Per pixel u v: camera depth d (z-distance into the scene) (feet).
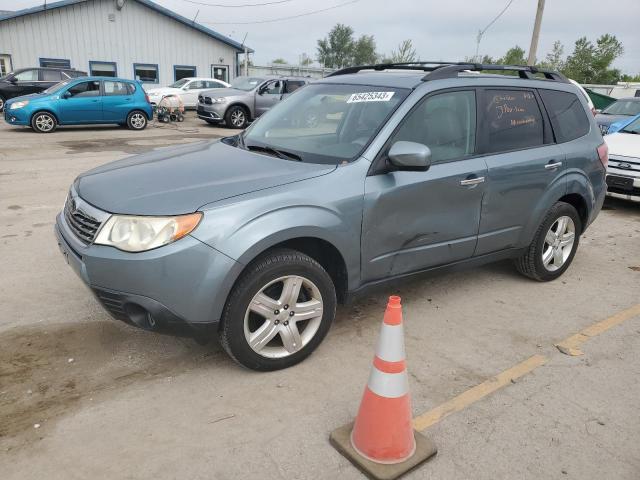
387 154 11.50
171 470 8.15
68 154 36.83
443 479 8.15
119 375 10.59
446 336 12.67
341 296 11.71
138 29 86.17
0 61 78.02
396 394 8.18
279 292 10.63
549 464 8.54
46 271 15.61
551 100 15.43
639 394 10.53
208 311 9.60
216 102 57.47
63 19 80.33
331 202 10.62
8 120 49.24
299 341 10.87
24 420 9.17
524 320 13.66
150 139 46.88
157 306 9.39
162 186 10.32
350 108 12.78
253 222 9.71
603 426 9.51
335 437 8.79
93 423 9.15
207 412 9.53
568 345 12.41
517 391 10.50
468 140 13.12
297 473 8.16
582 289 15.88
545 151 14.73
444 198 12.40
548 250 15.90
